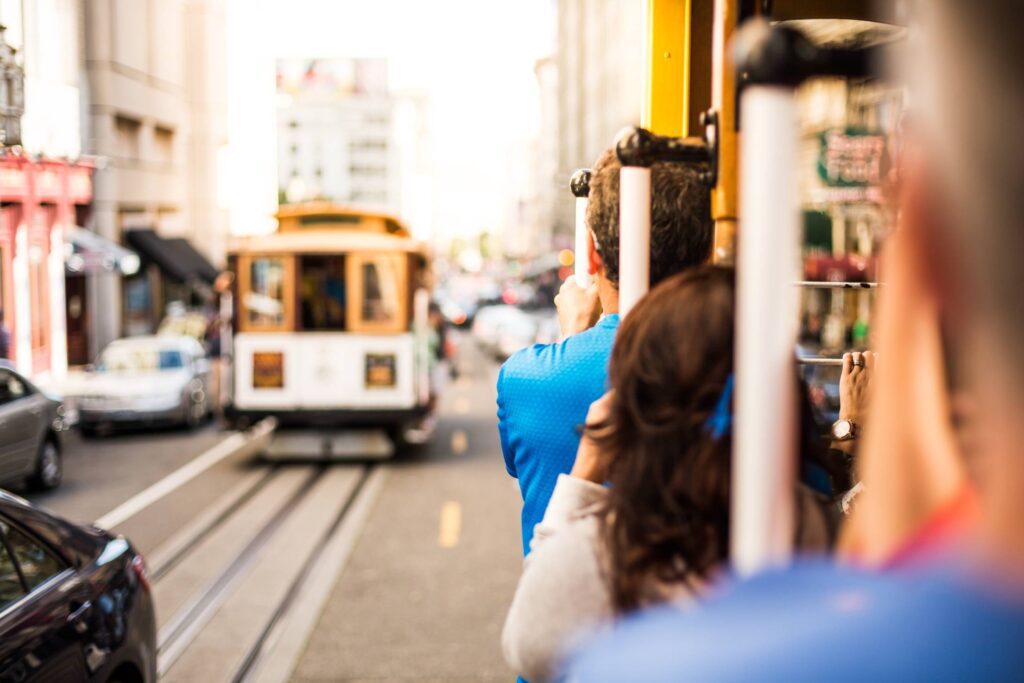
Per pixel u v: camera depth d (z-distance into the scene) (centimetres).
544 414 207
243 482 1428
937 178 59
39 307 2702
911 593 57
